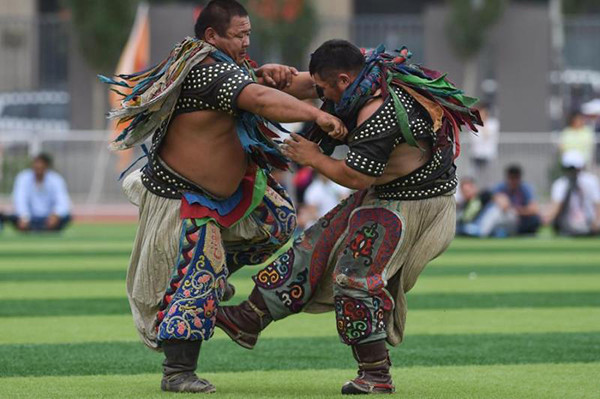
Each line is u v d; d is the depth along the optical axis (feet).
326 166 47.50
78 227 176.14
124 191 51.42
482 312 77.66
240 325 50.52
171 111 48.62
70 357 59.57
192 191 49.32
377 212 48.37
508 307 80.28
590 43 229.04
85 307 79.46
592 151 185.68
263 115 47.37
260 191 50.37
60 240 145.89
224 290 50.24
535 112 225.76
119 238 149.69
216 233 49.37
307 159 47.75
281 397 48.44
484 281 97.30
